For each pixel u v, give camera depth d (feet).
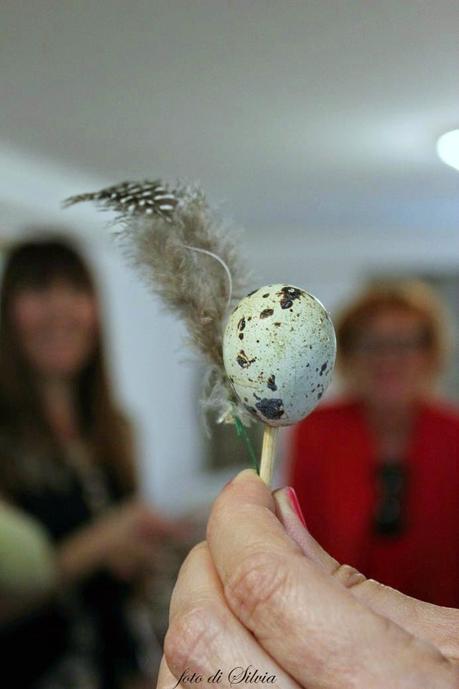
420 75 1.44
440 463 1.85
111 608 1.81
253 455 0.89
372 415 1.94
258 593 0.74
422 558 1.84
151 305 3.90
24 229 2.69
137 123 1.79
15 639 1.58
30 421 1.76
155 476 3.89
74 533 1.75
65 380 1.89
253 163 2.24
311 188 2.69
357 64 1.38
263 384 0.83
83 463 1.87
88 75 1.43
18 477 1.69
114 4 1.16
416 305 1.99
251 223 3.63
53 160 2.21
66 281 1.82
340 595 0.73
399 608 0.83
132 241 0.90
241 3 1.16
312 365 0.83
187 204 0.91
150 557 1.88
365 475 1.90
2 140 1.99
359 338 1.97
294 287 0.86
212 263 0.91
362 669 0.71
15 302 1.77
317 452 1.97
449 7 1.17
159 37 1.27
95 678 1.74
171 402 4.15
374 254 3.98
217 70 1.41
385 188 2.75
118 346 3.54
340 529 1.89
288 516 0.85
